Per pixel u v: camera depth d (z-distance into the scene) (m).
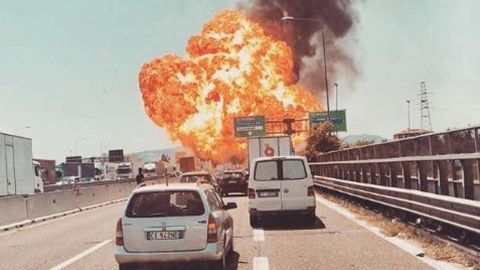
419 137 14.32
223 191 33.62
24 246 14.84
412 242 12.45
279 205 17.02
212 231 9.35
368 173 21.95
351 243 12.66
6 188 27.45
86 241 15.31
